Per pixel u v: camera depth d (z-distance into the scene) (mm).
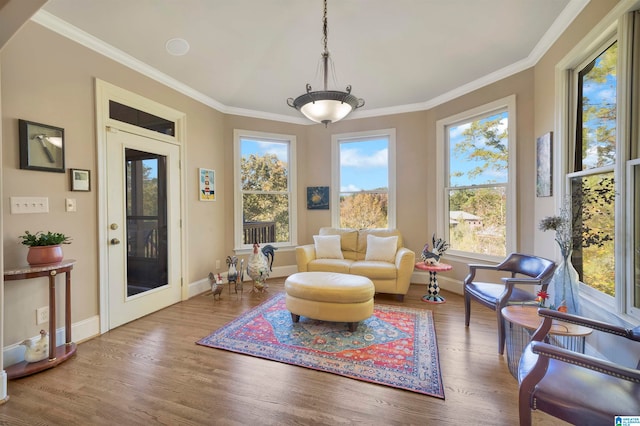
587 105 2209
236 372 1955
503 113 3314
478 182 3602
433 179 4082
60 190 2320
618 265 1741
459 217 3832
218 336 2508
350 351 2225
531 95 2984
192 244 3695
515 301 2193
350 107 2342
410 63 3318
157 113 3221
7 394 1707
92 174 2562
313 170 4777
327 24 2812
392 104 4199
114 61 2736
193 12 2561
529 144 3008
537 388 1167
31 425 1493
